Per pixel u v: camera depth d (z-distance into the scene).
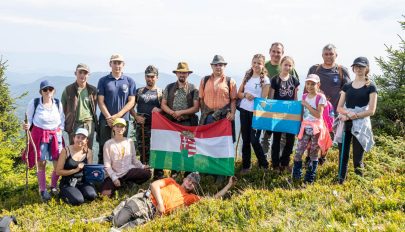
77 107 10.69
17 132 22.97
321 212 6.14
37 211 9.21
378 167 8.52
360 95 8.13
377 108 11.74
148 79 11.22
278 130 10.02
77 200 9.49
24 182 13.34
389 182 7.21
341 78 10.23
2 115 23.28
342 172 8.49
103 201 9.69
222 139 10.34
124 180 10.29
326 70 10.37
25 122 9.89
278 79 10.09
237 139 11.44
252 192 7.82
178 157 10.77
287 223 5.89
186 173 11.08
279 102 10.02
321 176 9.41
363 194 6.81
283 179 9.43
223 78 10.25
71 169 9.81
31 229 7.94
